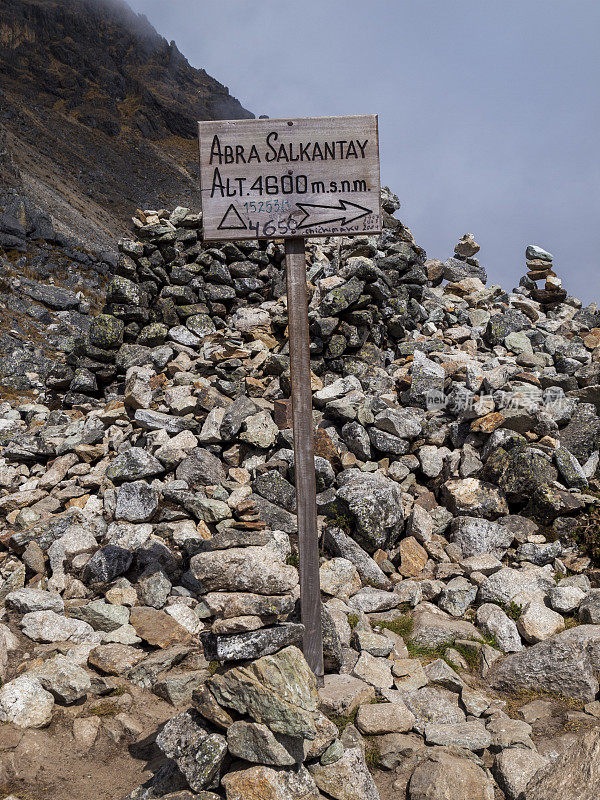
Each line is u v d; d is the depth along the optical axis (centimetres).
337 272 1323
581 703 579
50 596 692
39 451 1048
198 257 1373
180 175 15175
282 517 827
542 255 1673
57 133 14112
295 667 458
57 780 483
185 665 613
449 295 1563
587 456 927
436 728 536
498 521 837
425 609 714
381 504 794
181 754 449
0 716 522
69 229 6188
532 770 481
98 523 833
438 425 957
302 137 544
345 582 730
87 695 567
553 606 699
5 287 3294
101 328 1295
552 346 1266
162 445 939
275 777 433
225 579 500
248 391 1070
